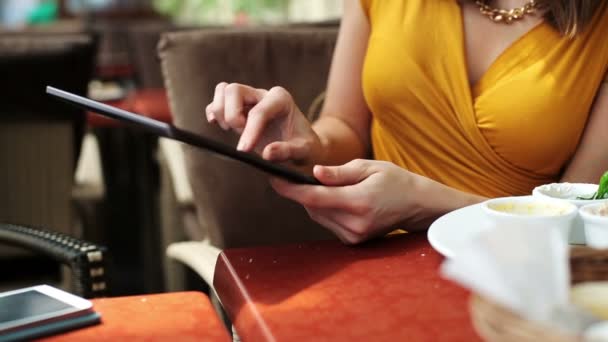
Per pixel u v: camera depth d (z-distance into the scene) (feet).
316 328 2.49
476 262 1.79
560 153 4.80
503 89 4.76
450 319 2.50
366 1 5.22
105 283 4.32
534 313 1.78
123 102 9.47
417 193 3.62
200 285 5.72
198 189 5.21
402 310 2.60
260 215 5.25
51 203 7.72
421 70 4.93
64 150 7.55
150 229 9.71
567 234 3.12
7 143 7.42
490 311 1.93
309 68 5.57
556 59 4.71
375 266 3.12
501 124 4.78
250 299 2.80
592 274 2.32
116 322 2.65
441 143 5.01
